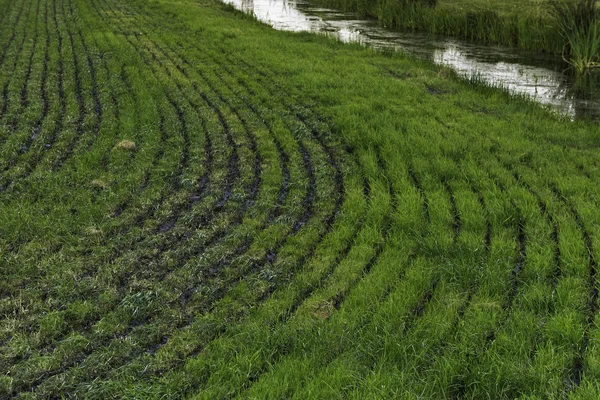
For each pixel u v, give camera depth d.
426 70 13.98
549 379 4.11
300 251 6.00
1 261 5.71
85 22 18.67
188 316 5.07
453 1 23.42
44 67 13.20
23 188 7.23
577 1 17.44
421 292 5.22
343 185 7.64
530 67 15.73
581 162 8.18
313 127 9.82
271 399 4.03
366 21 22.98
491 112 10.92
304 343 4.61
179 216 6.82
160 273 5.67
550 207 6.73
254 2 28.47
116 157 8.24
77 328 4.92
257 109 10.77
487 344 4.54
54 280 5.45
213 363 4.44
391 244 6.09
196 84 12.30
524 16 19.06
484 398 4.05
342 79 12.79
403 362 4.38
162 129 9.55
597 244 5.82
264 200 7.15
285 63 14.22
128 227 6.52
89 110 10.32
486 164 8.06
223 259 5.88
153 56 14.73
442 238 6.03
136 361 4.48
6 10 20.58
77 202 6.93
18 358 4.55
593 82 14.22
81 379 4.32
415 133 9.30
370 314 4.93
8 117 9.76
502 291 5.20
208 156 8.59
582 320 4.79
